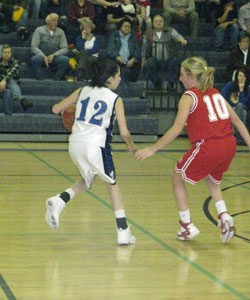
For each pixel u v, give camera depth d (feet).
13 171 33.76
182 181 19.80
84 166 19.48
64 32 51.67
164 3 54.49
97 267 17.22
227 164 19.58
